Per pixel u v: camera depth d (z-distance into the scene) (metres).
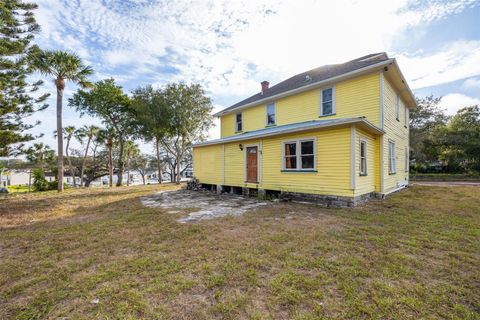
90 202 8.91
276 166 9.26
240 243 3.84
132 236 4.34
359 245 3.67
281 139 9.09
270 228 4.73
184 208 7.18
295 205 7.60
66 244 3.94
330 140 7.61
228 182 11.50
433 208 6.53
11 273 2.88
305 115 11.05
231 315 2.01
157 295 2.33
